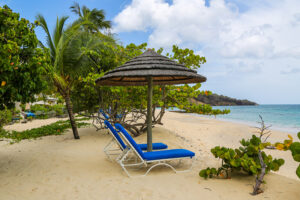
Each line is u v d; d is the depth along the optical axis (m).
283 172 5.33
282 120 24.41
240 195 3.12
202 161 5.13
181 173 4.15
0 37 3.36
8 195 3.18
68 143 7.29
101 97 8.58
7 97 3.80
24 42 3.79
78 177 3.94
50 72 4.29
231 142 9.35
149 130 4.55
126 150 4.14
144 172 4.23
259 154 3.56
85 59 7.91
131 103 7.90
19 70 3.64
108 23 19.56
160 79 5.44
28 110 18.05
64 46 7.54
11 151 6.23
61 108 21.69
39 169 4.43
